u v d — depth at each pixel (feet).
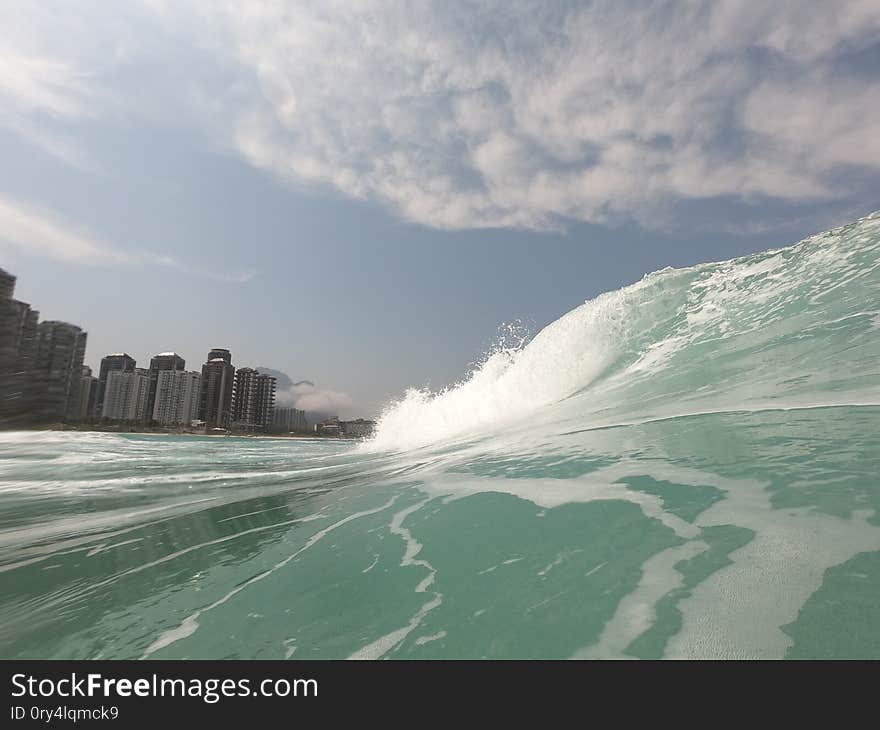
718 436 11.90
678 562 6.21
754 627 4.77
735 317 26.91
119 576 8.52
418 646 5.36
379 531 9.45
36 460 33.45
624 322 33.32
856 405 12.05
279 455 37.06
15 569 9.32
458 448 20.92
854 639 4.44
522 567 6.86
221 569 8.41
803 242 30.68
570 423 19.54
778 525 6.71
